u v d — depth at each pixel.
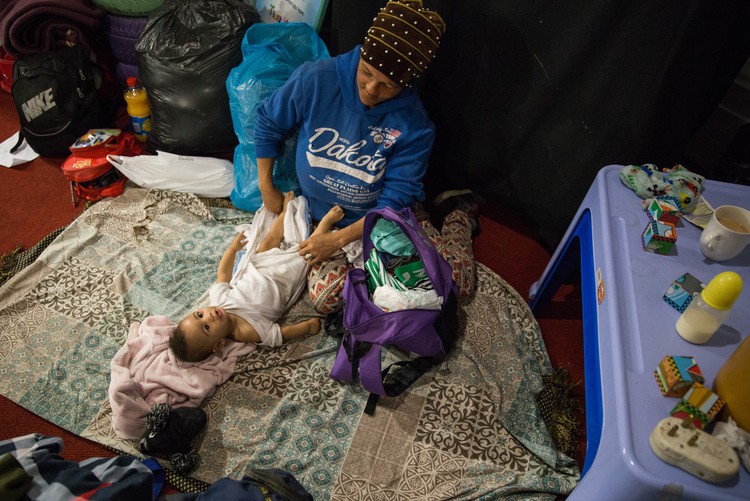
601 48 1.58
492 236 2.17
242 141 2.03
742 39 1.66
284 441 1.50
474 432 1.54
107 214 2.06
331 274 1.73
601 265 1.26
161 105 2.12
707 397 0.95
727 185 1.40
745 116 2.03
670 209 1.28
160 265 1.92
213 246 1.99
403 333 1.50
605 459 0.99
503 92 1.87
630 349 1.08
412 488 1.43
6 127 2.46
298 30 1.96
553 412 1.61
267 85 1.85
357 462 1.47
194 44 2.02
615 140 1.70
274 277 1.75
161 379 1.53
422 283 1.62
